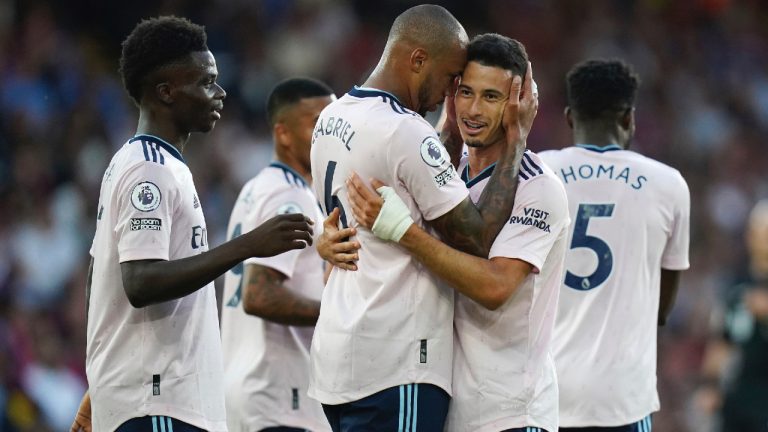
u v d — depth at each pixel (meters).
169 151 16.34
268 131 53.91
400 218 15.34
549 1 70.12
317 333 16.36
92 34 56.06
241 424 20.53
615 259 18.94
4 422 31.59
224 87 54.81
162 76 16.41
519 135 15.95
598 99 19.41
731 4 76.44
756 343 28.50
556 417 16.52
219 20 58.09
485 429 16.05
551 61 67.88
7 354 32.34
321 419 20.80
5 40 50.22
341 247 15.84
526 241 15.70
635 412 18.69
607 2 72.00
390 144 15.44
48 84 49.62
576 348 18.81
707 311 51.38
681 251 19.58
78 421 17.78
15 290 38.72
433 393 15.72
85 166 46.06
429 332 15.70
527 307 16.14
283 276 20.09
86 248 42.91
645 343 18.98
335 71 59.56
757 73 74.00
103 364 16.09
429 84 16.08
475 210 15.65
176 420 15.91
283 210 20.58
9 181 43.00
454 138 17.39
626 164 19.23
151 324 15.95
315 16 60.94
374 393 15.62
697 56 72.19
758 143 68.38
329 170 16.22
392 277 15.64
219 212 47.16
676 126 66.56
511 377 16.09
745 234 61.38
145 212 15.56
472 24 67.56
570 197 19.20
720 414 29.17
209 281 15.61
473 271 15.30
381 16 63.69
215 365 16.50
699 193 62.44
